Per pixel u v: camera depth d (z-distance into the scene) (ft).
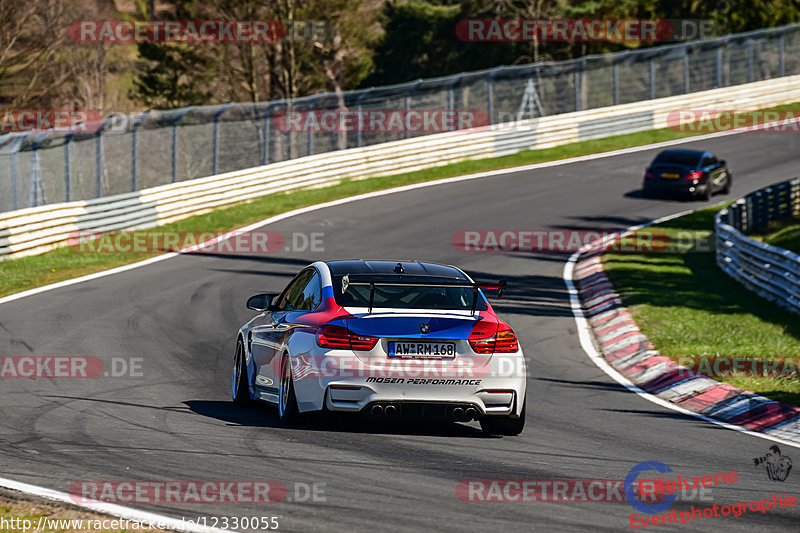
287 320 107.76
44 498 74.59
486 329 100.99
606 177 431.43
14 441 95.09
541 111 521.24
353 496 78.07
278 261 267.80
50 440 96.07
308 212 349.82
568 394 135.13
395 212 351.05
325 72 583.17
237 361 122.72
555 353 168.66
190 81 622.95
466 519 73.05
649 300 211.41
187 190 338.13
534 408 124.26
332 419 110.32
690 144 508.94
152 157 368.68
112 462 87.56
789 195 365.40
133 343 161.58
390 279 106.11
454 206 363.97
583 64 556.10
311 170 396.57
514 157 474.08
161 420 107.65
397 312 101.09
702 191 386.93
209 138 372.79
